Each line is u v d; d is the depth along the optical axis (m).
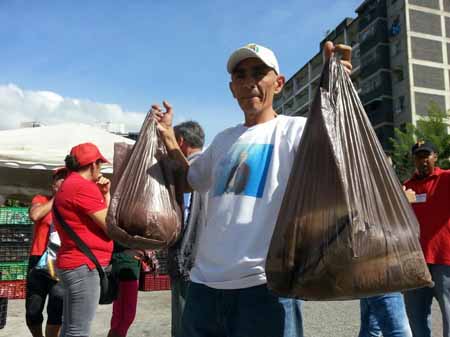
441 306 3.33
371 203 1.43
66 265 2.91
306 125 1.56
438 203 3.40
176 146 2.19
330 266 1.35
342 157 1.43
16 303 6.57
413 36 44.06
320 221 1.40
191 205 2.62
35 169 7.04
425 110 43.28
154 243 1.91
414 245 1.44
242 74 1.92
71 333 2.89
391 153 36.59
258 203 1.71
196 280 1.88
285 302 1.65
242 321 1.67
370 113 48.56
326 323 4.91
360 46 50.53
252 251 1.68
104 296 3.10
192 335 1.85
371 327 3.42
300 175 1.49
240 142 1.85
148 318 5.52
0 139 6.86
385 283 1.35
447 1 45.81
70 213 2.93
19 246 7.13
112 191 2.05
